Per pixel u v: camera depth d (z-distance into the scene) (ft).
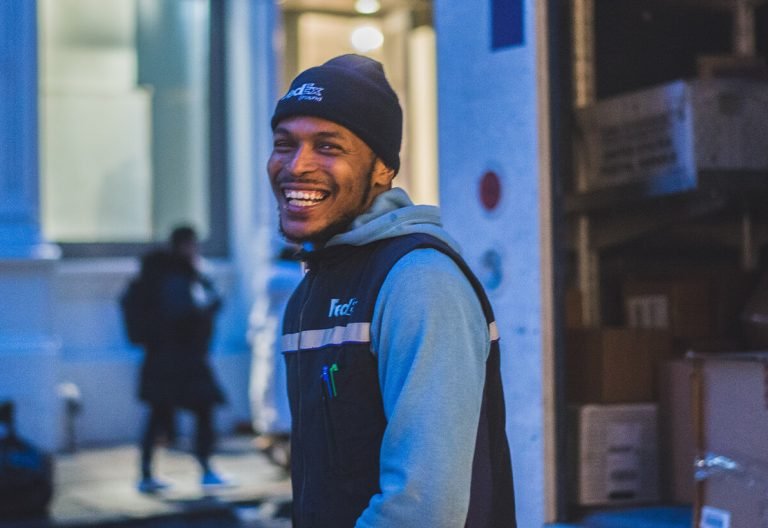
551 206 14.44
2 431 25.62
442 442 6.81
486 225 15.10
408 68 34.22
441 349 6.96
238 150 38.40
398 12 34.30
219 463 31.60
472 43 15.25
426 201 34.24
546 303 14.46
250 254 37.45
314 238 7.66
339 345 7.36
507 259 14.84
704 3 17.67
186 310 27.48
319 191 7.55
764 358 11.90
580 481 15.11
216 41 39.11
